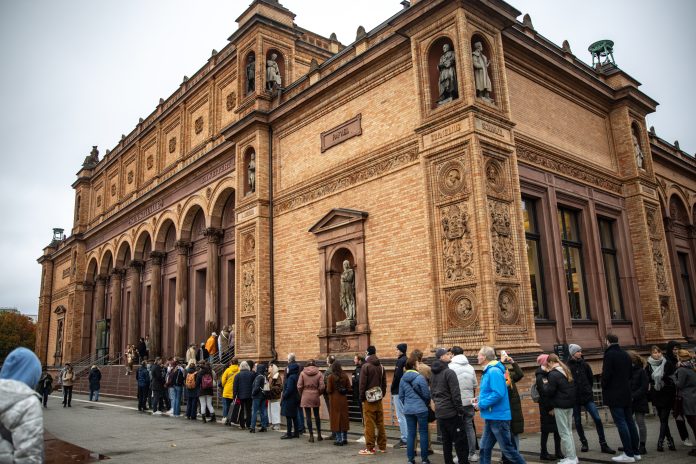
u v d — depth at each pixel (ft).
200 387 59.26
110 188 138.10
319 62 89.61
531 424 42.68
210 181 88.89
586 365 36.50
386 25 60.18
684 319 85.35
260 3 81.25
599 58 76.54
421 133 51.62
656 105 75.97
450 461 29.22
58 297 173.06
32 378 14.12
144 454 38.75
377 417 37.27
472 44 51.08
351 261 62.08
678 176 96.99
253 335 70.69
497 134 49.37
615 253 68.74
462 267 46.44
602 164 68.74
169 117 110.11
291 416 44.65
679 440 39.99
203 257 94.12
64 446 42.80
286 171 71.92
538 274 55.98
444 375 29.60
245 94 81.71
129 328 113.70
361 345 56.44
